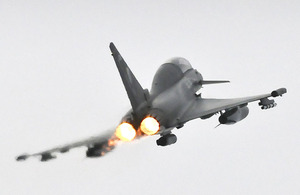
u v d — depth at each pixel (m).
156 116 88.19
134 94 87.00
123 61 85.75
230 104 93.94
